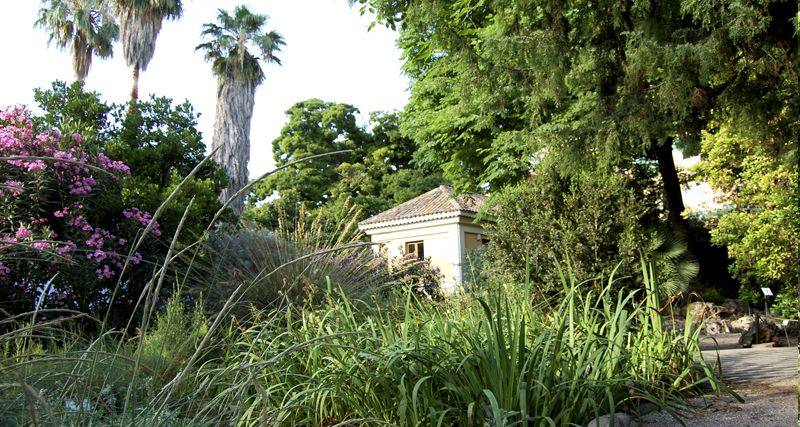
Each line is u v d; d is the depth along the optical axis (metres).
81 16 22.19
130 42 21.73
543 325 3.52
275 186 33.19
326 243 6.27
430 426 2.71
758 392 3.57
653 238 8.12
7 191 6.28
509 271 7.84
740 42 6.10
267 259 5.83
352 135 35.69
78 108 9.11
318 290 5.47
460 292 4.64
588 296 3.59
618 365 3.33
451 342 3.24
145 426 1.86
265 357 3.49
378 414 2.89
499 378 2.65
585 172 7.78
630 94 6.56
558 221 7.93
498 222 8.52
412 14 7.07
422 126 14.51
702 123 7.35
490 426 2.47
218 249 6.63
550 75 6.81
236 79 24.36
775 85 6.71
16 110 7.00
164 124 9.80
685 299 11.88
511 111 11.17
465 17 9.53
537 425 2.59
